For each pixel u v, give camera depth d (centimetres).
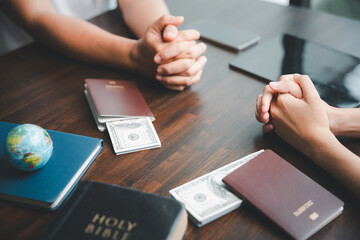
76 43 127
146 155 89
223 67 124
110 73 124
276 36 137
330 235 68
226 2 167
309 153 85
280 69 117
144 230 61
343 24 145
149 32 113
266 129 94
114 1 184
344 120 89
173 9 162
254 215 73
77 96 111
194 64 113
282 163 80
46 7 141
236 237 68
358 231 69
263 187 74
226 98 109
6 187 75
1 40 167
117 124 97
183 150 90
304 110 87
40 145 76
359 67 115
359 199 75
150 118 100
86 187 70
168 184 80
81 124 99
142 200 67
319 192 73
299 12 156
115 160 87
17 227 71
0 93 113
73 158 84
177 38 113
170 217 64
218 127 98
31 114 103
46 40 134
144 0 148
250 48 132
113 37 125
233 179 76
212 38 137
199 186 78
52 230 62
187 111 105
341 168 78
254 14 156
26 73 123
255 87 113
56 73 123
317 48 127
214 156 88
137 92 110
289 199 71
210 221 71
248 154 88
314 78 110
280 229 69
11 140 74
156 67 118
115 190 70
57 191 75
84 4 175
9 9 140
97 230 62
